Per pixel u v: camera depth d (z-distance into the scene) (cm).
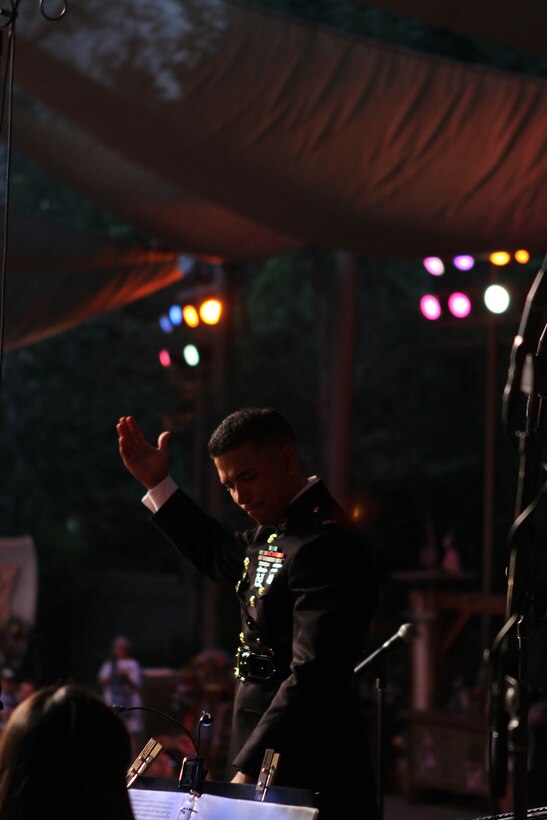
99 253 1622
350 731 446
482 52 2359
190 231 1547
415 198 1025
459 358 2555
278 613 461
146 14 956
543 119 932
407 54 945
